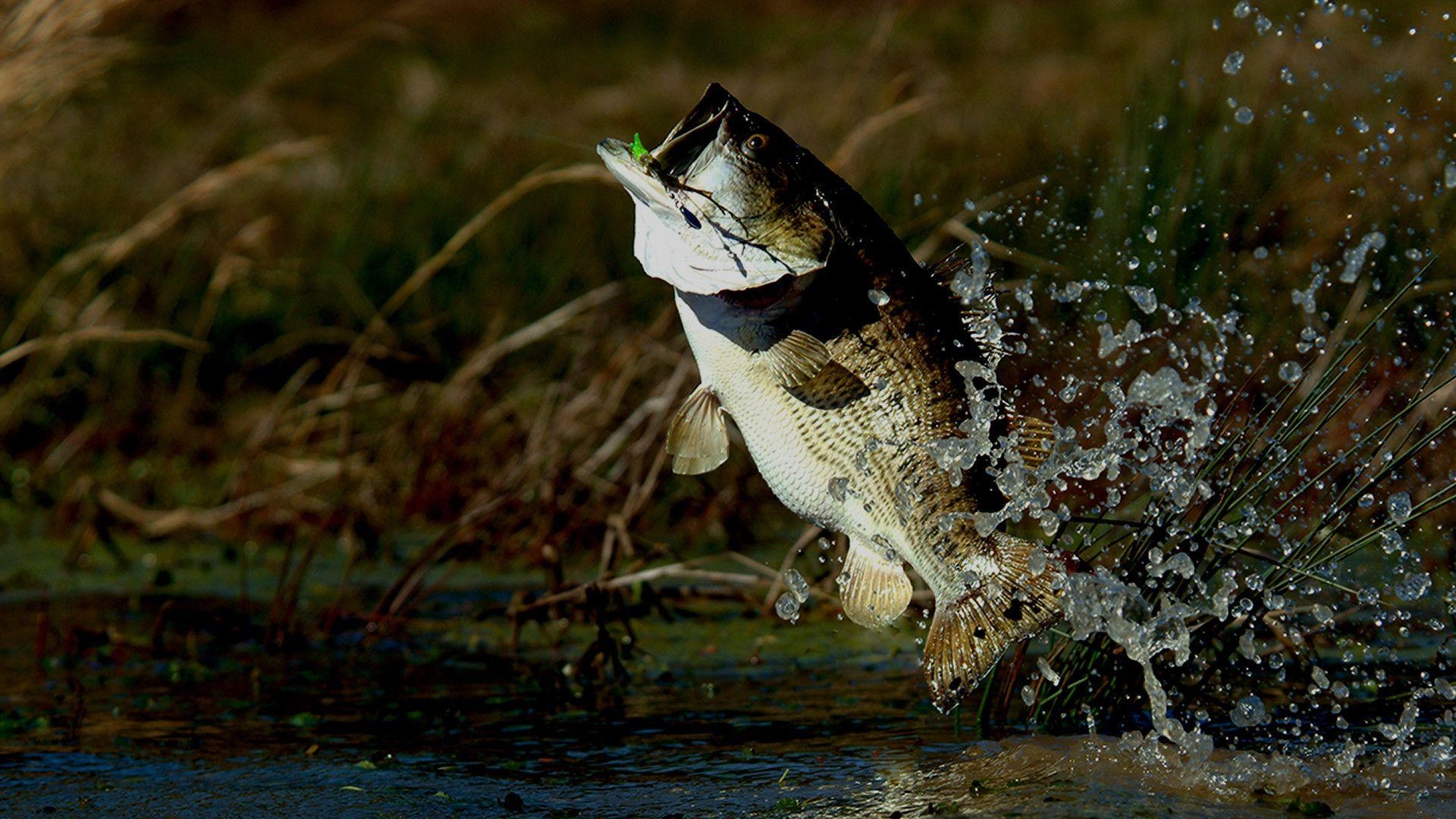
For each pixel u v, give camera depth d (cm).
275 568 3094
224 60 6794
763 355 1620
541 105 5953
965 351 1659
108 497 3372
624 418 3139
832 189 1630
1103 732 1836
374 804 1667
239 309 4281
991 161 3597
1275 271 2906
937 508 1641
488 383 3350
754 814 1591
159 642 2434
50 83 3569
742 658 2323
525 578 2917
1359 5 4206
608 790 1694
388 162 4828
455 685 2223
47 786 1767
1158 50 4412
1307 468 2453
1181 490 1750
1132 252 2948
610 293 3219
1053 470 1688
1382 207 2888
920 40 5562
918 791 1641
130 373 4069
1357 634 2173
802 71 5072
